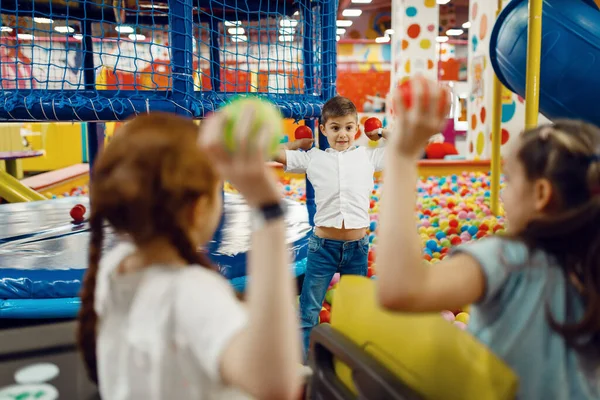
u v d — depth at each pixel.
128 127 1.07
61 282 2.84
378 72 17.11
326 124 3.24
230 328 0.87
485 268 1.10
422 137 1.05
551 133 1.16
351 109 3.21
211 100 3.77
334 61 4.62
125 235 1.06
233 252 3.27
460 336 1.10
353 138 3.24
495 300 1.15
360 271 3.12
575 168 1.11
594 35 4.44
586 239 1.12
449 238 4.98
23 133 11.82
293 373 0.82
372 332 1.34
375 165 3.24
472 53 10.30
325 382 1.47
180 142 1.00
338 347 1.39
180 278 0.97
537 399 1.13
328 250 3.03
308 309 2.99
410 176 1.07
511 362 1.14
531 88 3.86
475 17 10.02
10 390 1.67
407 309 1.05
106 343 1.04
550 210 1.14
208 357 0.87
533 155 1.15
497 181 5.92
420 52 11.30
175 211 0.99
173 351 0.94
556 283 1.13
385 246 1.05
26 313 2.77
